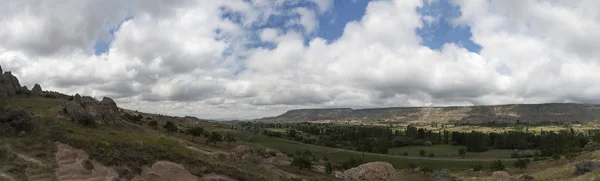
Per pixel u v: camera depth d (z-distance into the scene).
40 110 67.62
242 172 52.97
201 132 111.38
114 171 43.69
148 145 51.59
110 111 86.06
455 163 164.00
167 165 48.06
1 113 50.91
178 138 101.31
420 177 115.38
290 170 83.38
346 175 82.69
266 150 125.75
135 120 115.25
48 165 41.03
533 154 186.62
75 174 41.19
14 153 40.72
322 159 166.88
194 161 51.06
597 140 184.75
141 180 44.69
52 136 47.59
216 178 48.78
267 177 56.81
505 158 184.00
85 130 59.47
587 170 67.88
